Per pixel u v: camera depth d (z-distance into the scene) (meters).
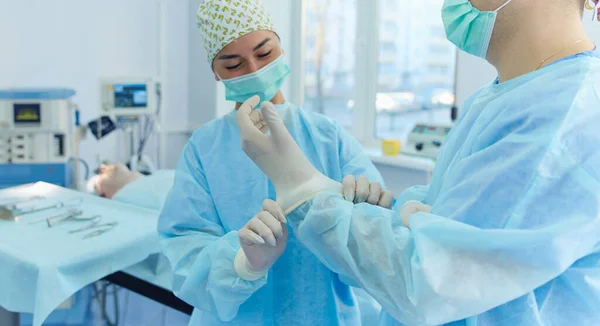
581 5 0.78
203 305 1.04
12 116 2.56
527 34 0.77
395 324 0.92
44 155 2.64
